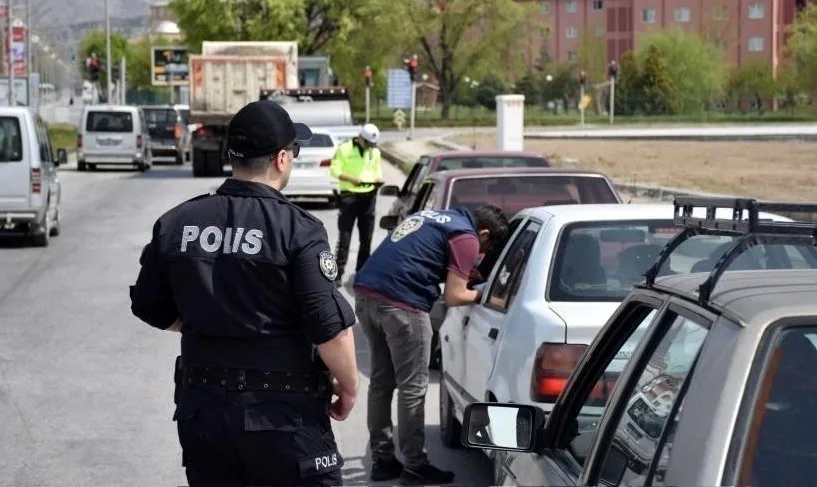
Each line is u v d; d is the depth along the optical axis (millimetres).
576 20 112812
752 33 105250
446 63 95812
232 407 4285
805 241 3074
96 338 12703
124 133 41781
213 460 4359
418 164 16234
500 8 93688
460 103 109125
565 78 107312
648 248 7172
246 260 4305
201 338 4359
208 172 38406
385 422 7797
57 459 8289
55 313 14250
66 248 20672
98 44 119625
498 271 7766
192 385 4363
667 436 3102
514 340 6789
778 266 7230
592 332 6543
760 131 61719
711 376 2832
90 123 41906
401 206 15734
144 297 4512
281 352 4328
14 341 12539
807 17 95500
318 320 4312
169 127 46844
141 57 132000
